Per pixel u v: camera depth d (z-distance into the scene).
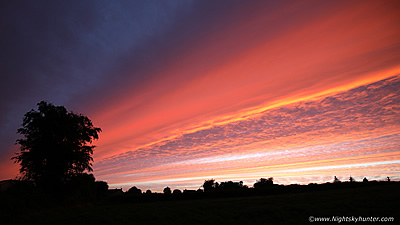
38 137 33.12
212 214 14.48
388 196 14.30
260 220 12.11
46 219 17.73
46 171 31.72
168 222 13.03
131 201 30.62
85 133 36.41
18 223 17.33
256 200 19.83
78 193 32.53
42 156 32.19
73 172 33.72
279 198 19.95
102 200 33.34
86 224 14.09
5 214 19.83
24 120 33.69
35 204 25.30
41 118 33.72
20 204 22.80
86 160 34.94
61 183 32.16
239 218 13.01
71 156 33.19
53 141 33.06
